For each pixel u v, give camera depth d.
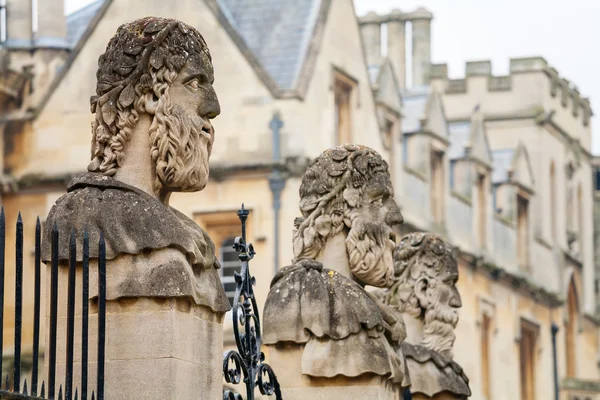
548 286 76.81
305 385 15.84
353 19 54.34
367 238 16.34
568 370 81.00
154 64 12.86
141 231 12.59
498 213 70.38
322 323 15.77
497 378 68.62
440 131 62.88
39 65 52.31
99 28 52.09
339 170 16.45
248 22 52.66
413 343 20.55
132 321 12.59
